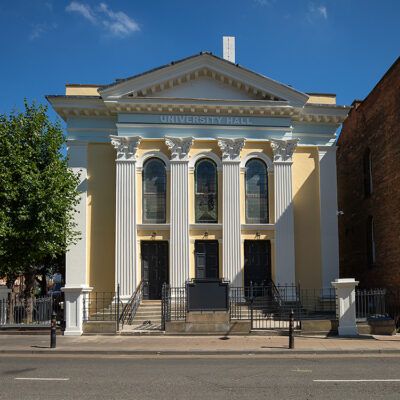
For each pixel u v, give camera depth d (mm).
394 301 19297
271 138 21078
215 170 21359
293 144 21172
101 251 20812
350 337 14750
